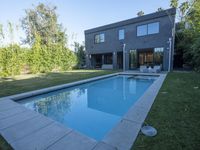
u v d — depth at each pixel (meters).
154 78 11.04
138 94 7.68
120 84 10.10
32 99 6.43
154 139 2.56
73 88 8.54
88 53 22.52
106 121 4.50
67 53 19.44
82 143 2.58
